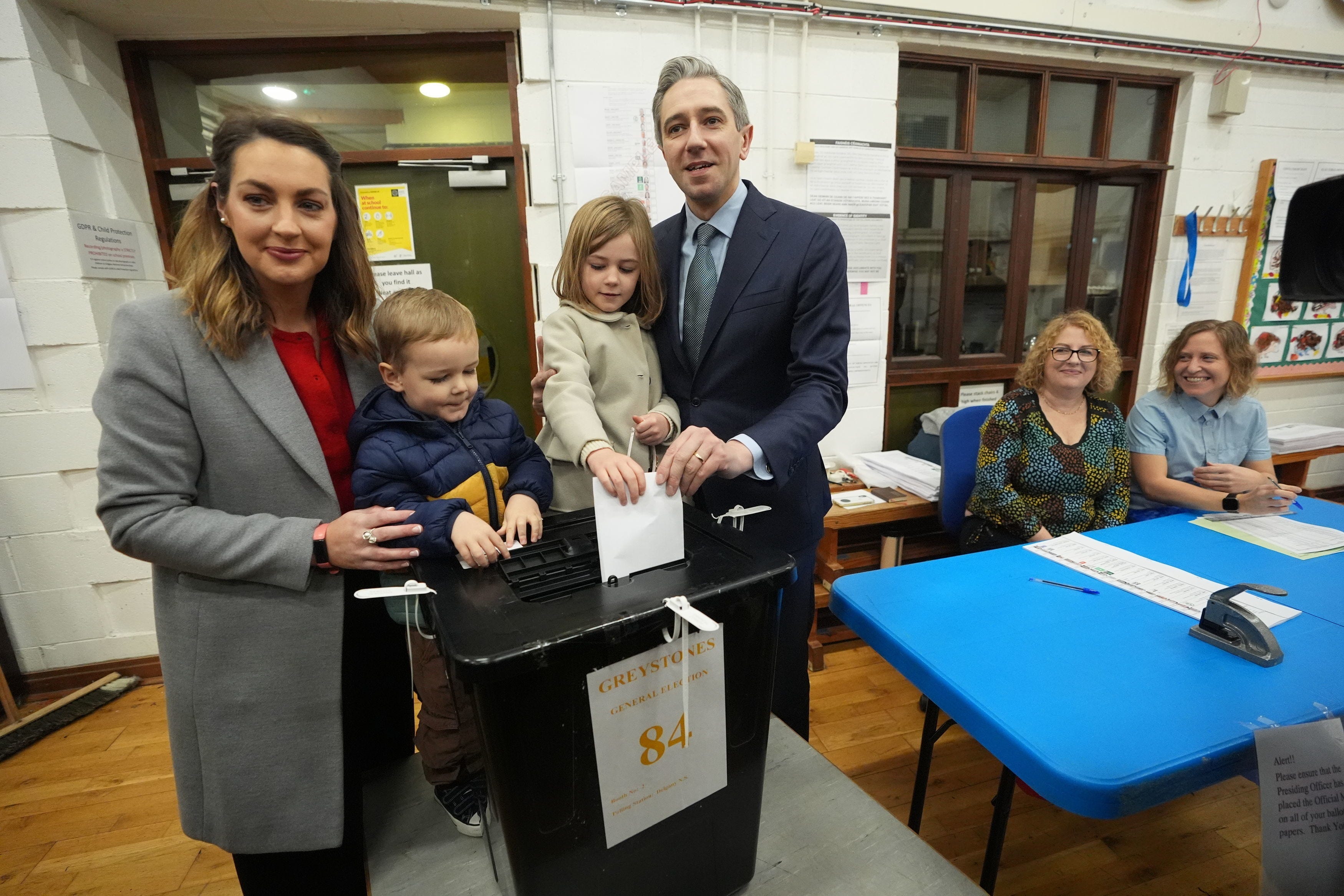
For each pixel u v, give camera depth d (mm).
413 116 2010
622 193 2002
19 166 1645
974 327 2617
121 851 1419
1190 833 1417
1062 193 2582
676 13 1932
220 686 777
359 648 992
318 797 810
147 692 1967
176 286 770
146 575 1974
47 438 1805
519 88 1903
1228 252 2693
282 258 740
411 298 867
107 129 1811
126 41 1839
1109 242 2717
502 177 2031
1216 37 2379
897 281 2479
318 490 814
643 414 1136
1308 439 2375
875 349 2375
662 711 604
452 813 828
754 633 652
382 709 1033
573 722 556
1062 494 1735
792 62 2062
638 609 566
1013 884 1287
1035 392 1791
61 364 1775
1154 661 819
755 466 921
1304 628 900
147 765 1671
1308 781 675
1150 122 2576
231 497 790
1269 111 2590
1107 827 1434
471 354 884
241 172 703
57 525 1869
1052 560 1156
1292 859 675
